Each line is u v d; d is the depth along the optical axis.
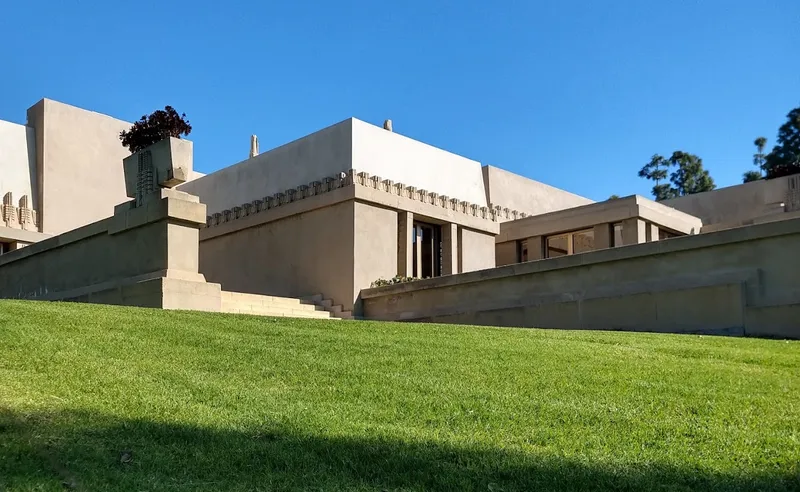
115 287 15.08
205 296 14.40
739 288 13.47
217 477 4.07
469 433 5.14
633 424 5.51
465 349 9.07
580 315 15.70
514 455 4.61
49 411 4.99
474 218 23.64
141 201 15.55
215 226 24.59
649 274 14.98
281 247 22.12
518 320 16.77
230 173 24.95
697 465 4.52
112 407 5.32
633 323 14.87
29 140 25.30
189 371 6.89
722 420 5.72
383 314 19.50
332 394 6.27
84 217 25.77
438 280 18.41
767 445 5.02
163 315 10.53
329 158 21.02
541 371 7.69
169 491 3.77
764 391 6.93
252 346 8.41
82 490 3.67
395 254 21.02
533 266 16.67
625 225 22.69
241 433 4.89
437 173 23.20
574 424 5.50
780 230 13.27
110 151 27.06
